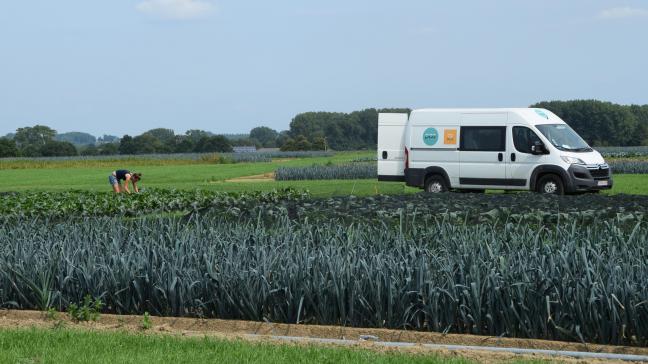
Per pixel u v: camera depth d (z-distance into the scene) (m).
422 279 11.24
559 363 9.41
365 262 11.71
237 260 12.37
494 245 12.88
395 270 11.48
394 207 23.75
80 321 12.05
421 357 9.45
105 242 14.13
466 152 32.84
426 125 33.62
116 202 28.33
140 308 12.53
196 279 12.34
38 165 100.06
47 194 33.62
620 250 13.43
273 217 22.28
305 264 11.88
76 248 13.73
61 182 58.66
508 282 10.90
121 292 12.56
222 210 23.78
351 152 174.25
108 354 9.45
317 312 11.62
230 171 74.75
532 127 31.75
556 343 10.49
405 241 13.42
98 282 12.65
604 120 193.62
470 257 11.55
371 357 9.34
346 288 11.52
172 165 101.31
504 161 32.19
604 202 24.44
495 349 10.20
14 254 13.60
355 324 11.51
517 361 9.37
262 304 11.88
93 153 194.38
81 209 27.64
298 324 11.58
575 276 10.93
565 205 23.70
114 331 11.02
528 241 13.70
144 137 197.88
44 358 9.27
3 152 171.38
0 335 10.36
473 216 21.48
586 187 31.22
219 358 9.27
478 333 10.92
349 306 11.51
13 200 30.52
